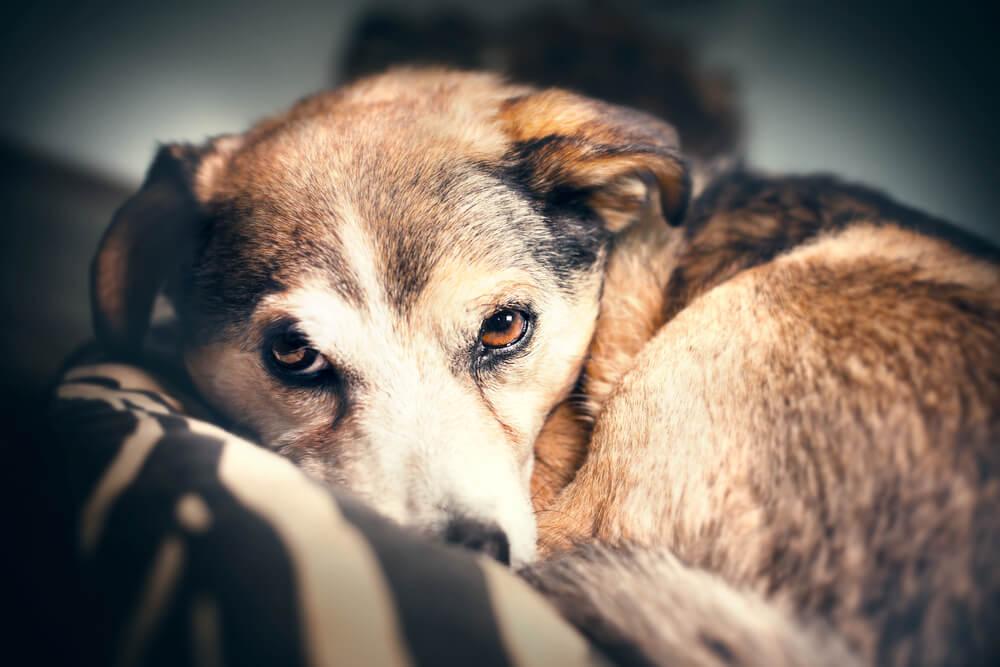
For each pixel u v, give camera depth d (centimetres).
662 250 36
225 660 23
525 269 32
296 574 24
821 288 32
